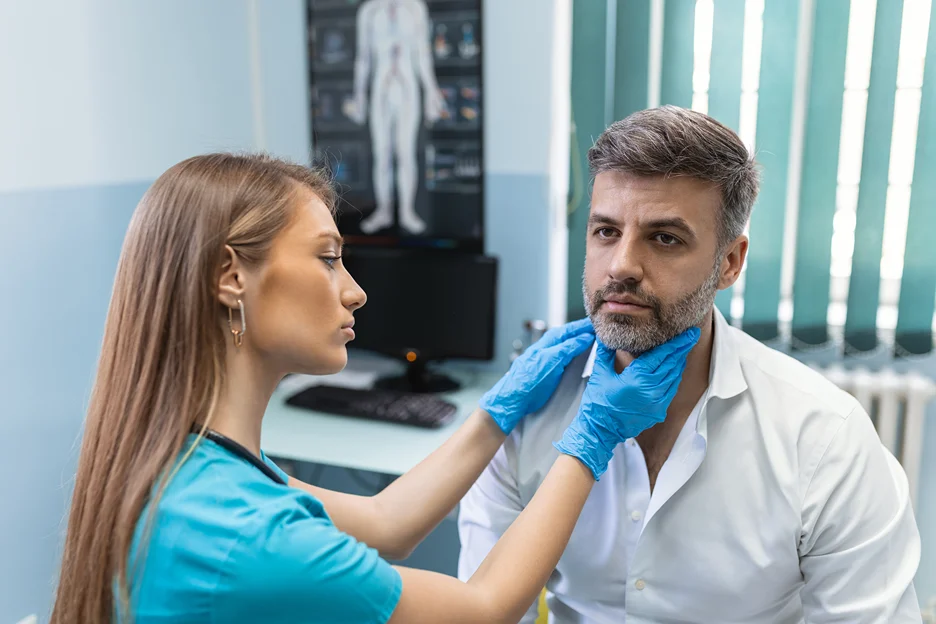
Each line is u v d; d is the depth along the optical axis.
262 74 2.75
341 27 2.62
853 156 2.32
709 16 2.28
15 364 1.97
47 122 2.00
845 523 1.05
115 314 0.85
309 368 0.90
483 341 2.50
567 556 1.20
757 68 2.29
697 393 1.13
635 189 0.99
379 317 2.60
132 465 0.79
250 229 0.83
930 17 2.15
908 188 2.27
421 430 2.22
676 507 1.12
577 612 1.23
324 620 0.77
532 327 2.35
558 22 2.42
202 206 0.82
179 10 2.39
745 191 1.03
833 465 1.07
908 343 2.32
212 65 2.54
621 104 2.37
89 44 2.10
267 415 2.35
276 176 0.88
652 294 1.01
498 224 2.58
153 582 0.76
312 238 0.87
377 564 0.81
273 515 0.77
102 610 0.79
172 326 0.81
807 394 1.12
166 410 0.80
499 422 1.16
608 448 1.04
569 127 2.42
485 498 1.26
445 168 2.60
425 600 0.84
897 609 1.04
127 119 2.24
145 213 0.84
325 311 0.88
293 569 0.75
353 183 2.72
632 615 1.15
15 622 2.04
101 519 0.79
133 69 2.25
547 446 1.21
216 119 2.58
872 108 2.23
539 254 2.55
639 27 2.31
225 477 0.79
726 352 1.13
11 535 2.00
